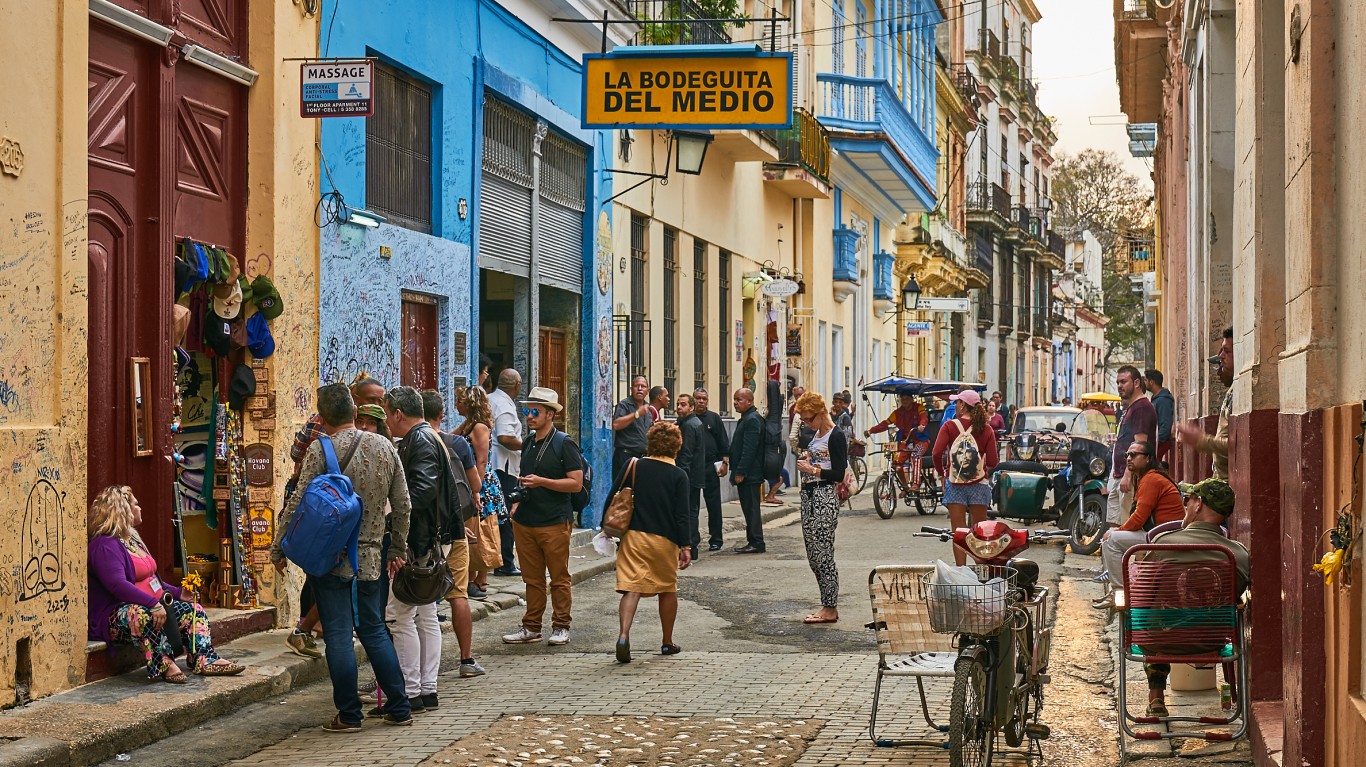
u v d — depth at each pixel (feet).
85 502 27.43
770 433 57.21
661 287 72.02
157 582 28.91
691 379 78.18
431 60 45.73
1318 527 19.40
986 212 173.17
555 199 58.08
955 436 46.93
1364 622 17.15
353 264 39.96
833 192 110.42
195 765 23.85
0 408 25.14
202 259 32.89
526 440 36.29
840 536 62.80
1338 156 19.40
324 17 38.37
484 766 23.71
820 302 106.11
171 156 31.60
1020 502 59.62
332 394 26.99
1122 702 24.38
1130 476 43.80
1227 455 33.35
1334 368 19.52
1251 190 27.30
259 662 30.50
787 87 49.47
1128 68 65.31
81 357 27.35
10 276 25.43
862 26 116.98
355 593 28.07
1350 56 18.56
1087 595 44.16
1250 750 24.45
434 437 28.76
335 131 39.06
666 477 33.78
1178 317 57.52
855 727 26.50
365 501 26.84
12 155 25.52
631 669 32.30
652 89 50.67
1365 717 16.33
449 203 47.26
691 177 77.51
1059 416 79.71
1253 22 26.27
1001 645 22.66
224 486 34.37
